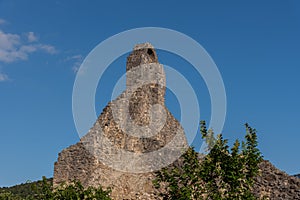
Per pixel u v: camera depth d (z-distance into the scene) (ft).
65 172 140.15
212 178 89.97
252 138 92.58
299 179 112.88
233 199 87.04
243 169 89.92
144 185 131.23
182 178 90.58
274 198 112.06
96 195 106.73
